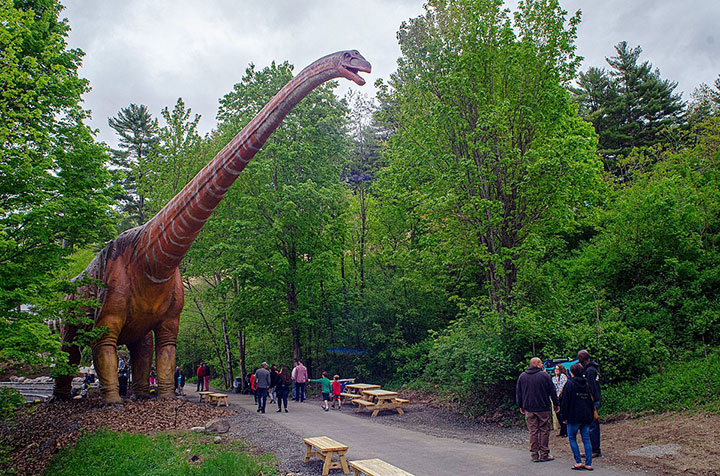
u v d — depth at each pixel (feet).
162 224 43.68
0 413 34.71
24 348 30.58
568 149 43.70
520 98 48.08
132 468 27.99
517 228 48.78
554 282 53.88
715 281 45.55
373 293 72.13
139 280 46.11
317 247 70.95
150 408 43.88
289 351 77.66
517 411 40.29
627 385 37.40
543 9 48.08
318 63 34.35
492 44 48.39
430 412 46.44
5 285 30.04
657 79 108.06
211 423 36.19
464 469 24.59
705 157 60.34
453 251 49.62
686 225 49.47
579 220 59.41
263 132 36.65
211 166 39.60
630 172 75.77
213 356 108.17
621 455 25.67
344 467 24.94
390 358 70.03
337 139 73.92
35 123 34.50
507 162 45.21
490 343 43.14
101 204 35.01
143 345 54.44
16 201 31.60
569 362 36.11
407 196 53.83
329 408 51.98
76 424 39.06
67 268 34.78
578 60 47.78
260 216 68.03
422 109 54.29
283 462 27.22
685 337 42.42
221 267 68.54
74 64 43.01
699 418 29.07
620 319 45.83
